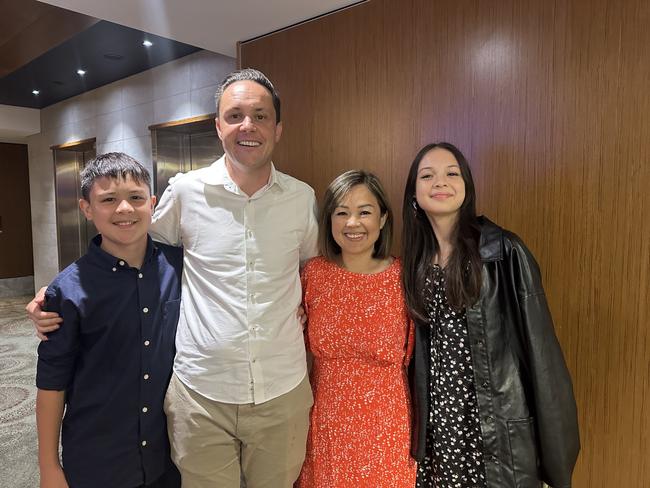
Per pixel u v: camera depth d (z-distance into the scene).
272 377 1.42
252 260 1.42
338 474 1.50
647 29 1.59
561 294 1.83
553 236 1.84
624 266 1.68
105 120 5.23
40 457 1.31
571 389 1.36
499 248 1.40
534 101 1.85
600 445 1.78
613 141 1.68
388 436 1.49
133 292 1.37
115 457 1.36
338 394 1.51
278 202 1.50
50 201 6.56
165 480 1.52
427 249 1.54
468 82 2.01
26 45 3.69
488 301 1.39
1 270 7.45
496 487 1.37
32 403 3.23
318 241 1.63
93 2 2.29
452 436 1.45
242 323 1.39
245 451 1.47
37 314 1.29
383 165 2.32
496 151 1.96
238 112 1.38
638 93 1.62
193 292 1.44
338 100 2.46
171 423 1.42
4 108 6.22
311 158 2.61
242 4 2.33
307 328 1.61
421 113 2.16
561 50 1.77
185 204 1.49
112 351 1.34
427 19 2.12
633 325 1.68
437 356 1.48
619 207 1.68
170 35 2.78
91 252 1.35
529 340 1.34
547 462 1.34
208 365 1.38
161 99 4.47
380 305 1.52
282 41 2.66
